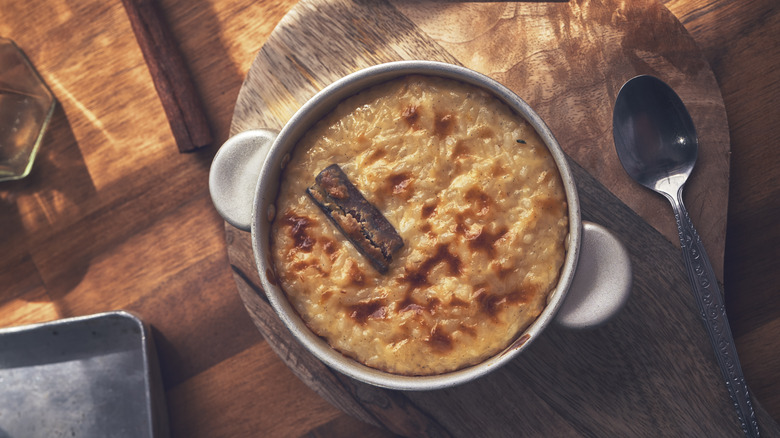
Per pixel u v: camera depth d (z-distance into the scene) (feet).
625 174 1.37
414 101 1.26
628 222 1.37
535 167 1.24
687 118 1.37
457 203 1.24
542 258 1.23
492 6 1.39
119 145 1.59
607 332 1.38
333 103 1.27
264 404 1.56
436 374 1.23
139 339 1.54
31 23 1.60
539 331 1.17
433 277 1.24
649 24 1.38
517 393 1.39
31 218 1.61
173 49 1.54
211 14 1.58
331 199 1.24
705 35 1.49
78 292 1.59
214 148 1.58
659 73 1.38
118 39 1.59
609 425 1.37
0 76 1.51
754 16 1.48
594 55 1.38
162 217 1.59
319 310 1.26
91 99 1.60
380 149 1.26
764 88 1.48
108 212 1.60
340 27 1.41
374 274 1.25
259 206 1.21
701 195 1.37
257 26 1.57
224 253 1.58
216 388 1.57
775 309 1.48
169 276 1.59
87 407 1.55
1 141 1.53
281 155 1.24
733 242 1.50
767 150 1.48
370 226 1.23
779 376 1.47
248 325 1.58
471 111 1.25
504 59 1.38
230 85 1.57
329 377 1.42
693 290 1.35
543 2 1.38
